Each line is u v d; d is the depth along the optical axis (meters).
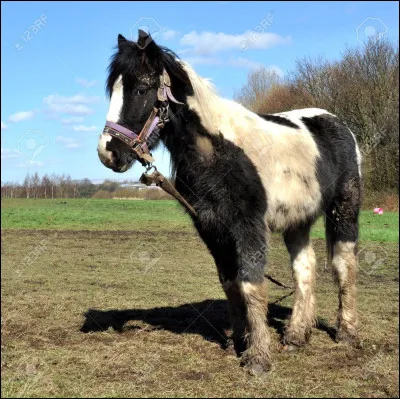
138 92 4.48
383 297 7.65
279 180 4.97
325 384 4.20
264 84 23.56
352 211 5.79
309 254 5.82
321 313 6.76
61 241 15.73
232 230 4.59
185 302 7.52
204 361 4.80
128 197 36.22
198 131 4.62
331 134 5.86
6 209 26.95
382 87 20.11
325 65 21.44
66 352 5.05
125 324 6.19
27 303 7.36
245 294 4.60
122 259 12.12
